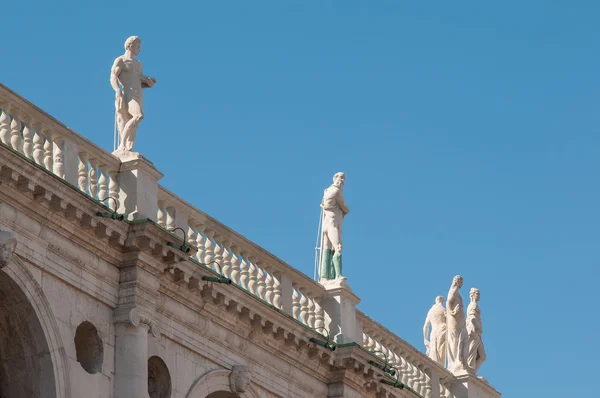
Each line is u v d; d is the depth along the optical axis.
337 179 77.94
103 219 62.91
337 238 76.94
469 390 85.56
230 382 68.88
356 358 74.62
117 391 62.75
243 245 71.00
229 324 69.25
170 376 65.69
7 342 60.84
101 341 62.91
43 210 60.84
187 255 66.06
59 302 61.28
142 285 64.31
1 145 58.47
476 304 88.50
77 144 63.56
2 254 58.34
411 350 82.25
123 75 66.94
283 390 71.88
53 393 60.19
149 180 65.88
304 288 74.75
